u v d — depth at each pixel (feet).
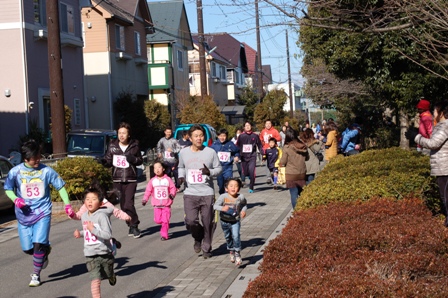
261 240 38.78
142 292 28.35
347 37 63.00
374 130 111.55
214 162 34.04
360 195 34.96
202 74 124.26
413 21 34.68
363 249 23.36
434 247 23.21
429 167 39.06
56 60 62.80
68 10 102.06
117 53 127.24
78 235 25.81
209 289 28.02
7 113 90.07
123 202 41.24
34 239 29.76
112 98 125.08
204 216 34.01
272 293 18.61
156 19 167.32
